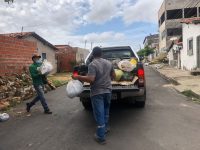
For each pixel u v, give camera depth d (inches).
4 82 221.0
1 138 111.5
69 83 117.9
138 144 97.5
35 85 151.8
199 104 165.9
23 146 100.7
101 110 101.4
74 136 109.5
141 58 184.7
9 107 173.5
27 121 137.4
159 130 113.2
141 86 136.3
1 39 247.4
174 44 557.0
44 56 483.2
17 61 273.7
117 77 135.0
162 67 606.5
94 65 101.1
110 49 183.0
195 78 297.0
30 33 428.1
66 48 634.2
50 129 121.0
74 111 156.1
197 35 354.0
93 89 102.3
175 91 222.2
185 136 104.9
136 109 153.1
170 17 909.8
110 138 105.0
